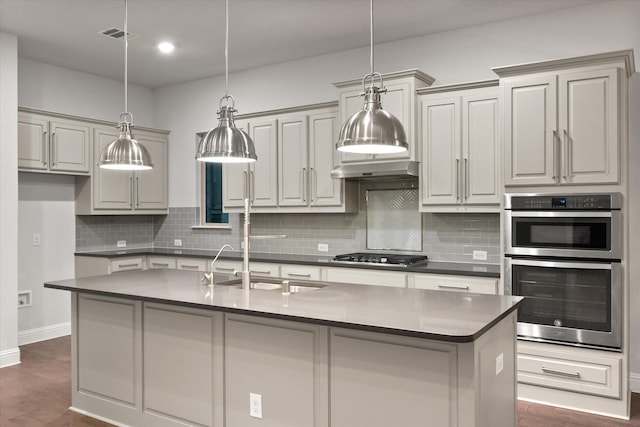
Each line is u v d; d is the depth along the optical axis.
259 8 4.14
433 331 2.05
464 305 2.59
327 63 5.36
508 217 3.75
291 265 4.90
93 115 6.05
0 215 4.54
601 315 3.42
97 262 5.64
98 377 3.39
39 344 5.33
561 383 3.56
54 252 5.63
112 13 4.23
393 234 5.02
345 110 4.72
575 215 3.48
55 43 4.95
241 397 2.77
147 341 3.14
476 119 4.17
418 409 2.24
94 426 3.28
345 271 4.57
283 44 5.03
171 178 6.61
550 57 4.21
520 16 4.32
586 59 3.44
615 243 3.36
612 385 3.38
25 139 4.98
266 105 5.79
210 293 2.99
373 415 2.36
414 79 4.39
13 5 4.05
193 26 4.54
